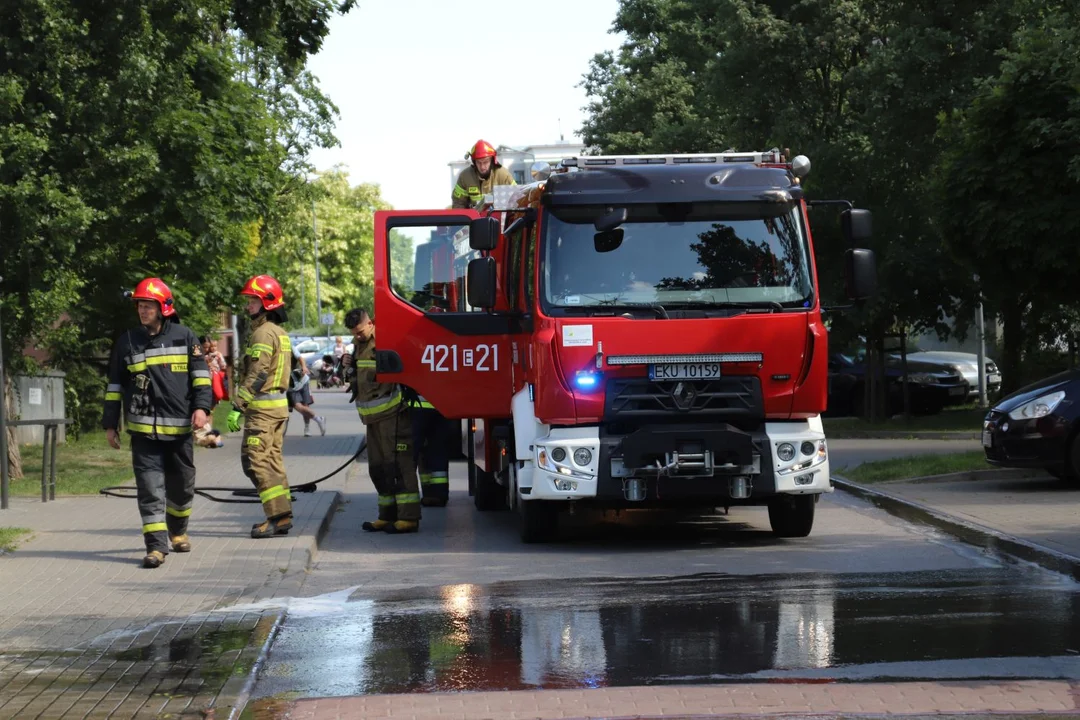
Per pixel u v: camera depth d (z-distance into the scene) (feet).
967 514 40.78
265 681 21.12
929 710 18.25
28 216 52.01
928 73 85.20
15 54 53.62
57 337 64.18
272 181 72.38
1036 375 87.51
